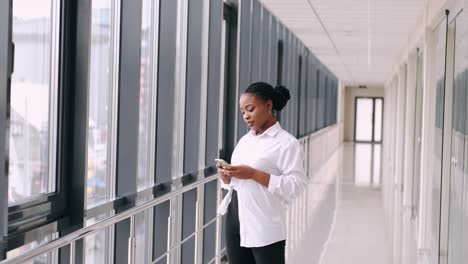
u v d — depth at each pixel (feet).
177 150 14.62
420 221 19.88
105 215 9.53
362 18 24.40
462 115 13.67
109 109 10.27
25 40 7.53
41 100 8.09
